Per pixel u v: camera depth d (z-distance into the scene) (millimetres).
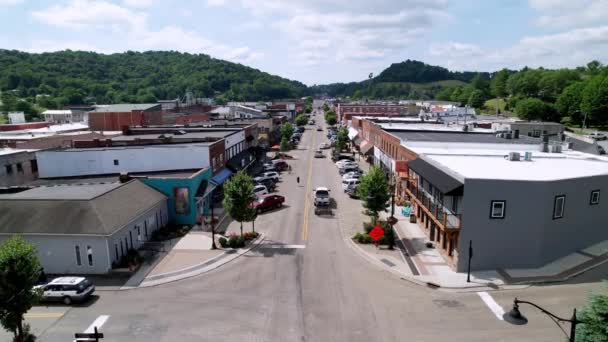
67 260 26547
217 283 25141
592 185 28031
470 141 46562
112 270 26562
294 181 56812
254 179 51656
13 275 16531
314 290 24125
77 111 123625
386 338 19125
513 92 186250
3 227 26500
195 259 28766
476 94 180750
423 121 77938
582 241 28641
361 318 20938
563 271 26016
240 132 59250
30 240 26250
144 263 28125
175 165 41812
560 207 26906
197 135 53750
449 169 29078
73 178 40719
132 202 31109
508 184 25578
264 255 29703
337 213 40750
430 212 30844
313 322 20562
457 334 19406
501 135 50375
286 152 85750
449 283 24828
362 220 38375
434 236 32031
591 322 13656
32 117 147125
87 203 28031
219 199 44469
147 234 32406
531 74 169000
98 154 41188
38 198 29047
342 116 142125
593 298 14680
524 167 31078
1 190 34719
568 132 101250
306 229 35719
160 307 22203
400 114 133625
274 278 25797
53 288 22422
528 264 26641
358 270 27047
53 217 27062
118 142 47156
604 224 29469
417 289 24234
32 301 17188
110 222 27125
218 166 46125
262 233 34594
